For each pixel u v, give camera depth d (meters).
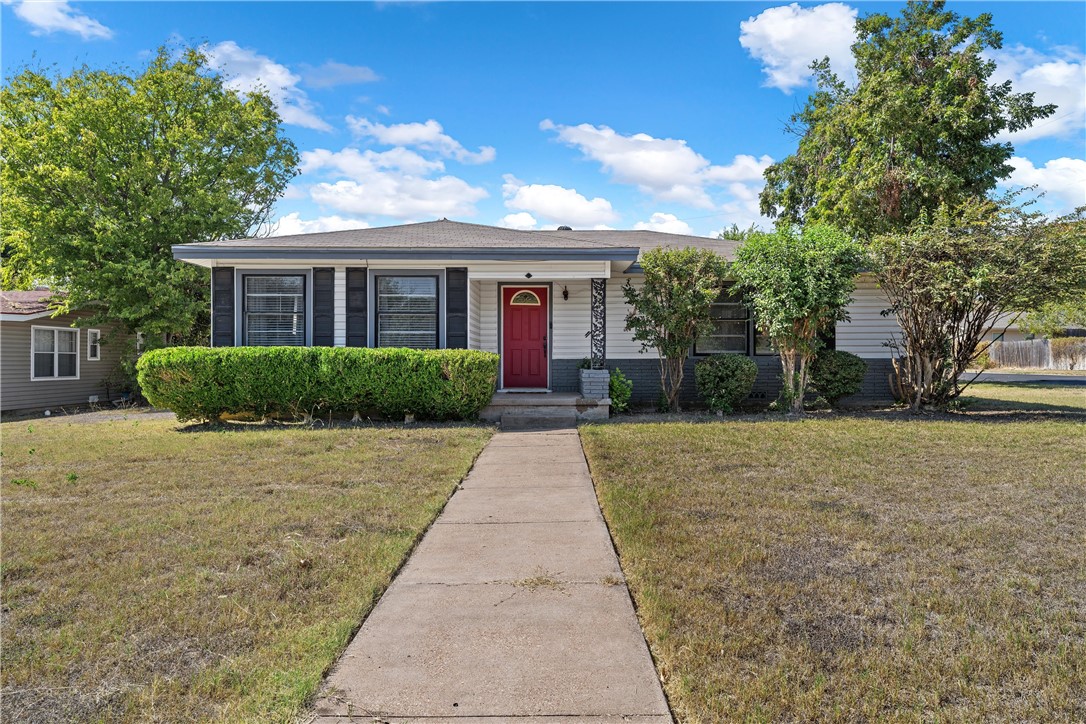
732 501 5.57
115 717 2.53
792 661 2.88
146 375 10.64
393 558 4.25
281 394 10.71
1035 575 3.90
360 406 10.92
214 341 11.78
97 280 16.25
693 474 6.68
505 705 2.57
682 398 13.45
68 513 5.41
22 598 3.71
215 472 7.02
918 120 18.66
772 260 10.91
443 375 10.68
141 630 3.27
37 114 17.89
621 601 3.62
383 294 11.84
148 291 16.58
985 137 19.03
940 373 11.83
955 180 18.23
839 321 12.46
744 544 4.43
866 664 2.84
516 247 11.52
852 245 10.81
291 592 3.72
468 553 4.46
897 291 11.30
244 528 4.93
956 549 4.34
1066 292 10.36
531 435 9.87
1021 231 10.05
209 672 2.83
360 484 6.43
